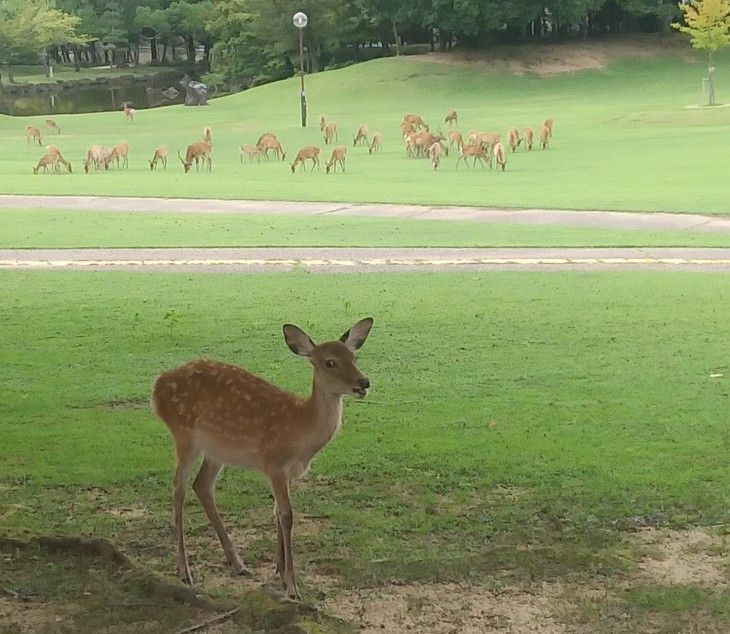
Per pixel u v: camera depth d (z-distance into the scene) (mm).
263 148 41312
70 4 96250
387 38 91375
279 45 85938
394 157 41469
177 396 6129
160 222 23609
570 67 76750
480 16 77750
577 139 44469
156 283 16781
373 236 21375
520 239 20719
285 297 15562
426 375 11234
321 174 34938
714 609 5539
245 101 73812
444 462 8383
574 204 25406
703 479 7887
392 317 14125
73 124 61406
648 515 7164
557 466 8242
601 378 11016
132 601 5570
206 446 6066
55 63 112250
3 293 16078
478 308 14648
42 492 7809
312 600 5738
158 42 111188
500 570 6129
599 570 6148
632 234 21062
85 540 6363
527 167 35469
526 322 13742
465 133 49281
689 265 17875
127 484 8000
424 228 22297
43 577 5910
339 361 5762
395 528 7023
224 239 21219
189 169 37375
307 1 82625
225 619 5316
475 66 76688
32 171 37031
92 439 9148
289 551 5844
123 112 69812
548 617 5508
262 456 5895
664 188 28125
